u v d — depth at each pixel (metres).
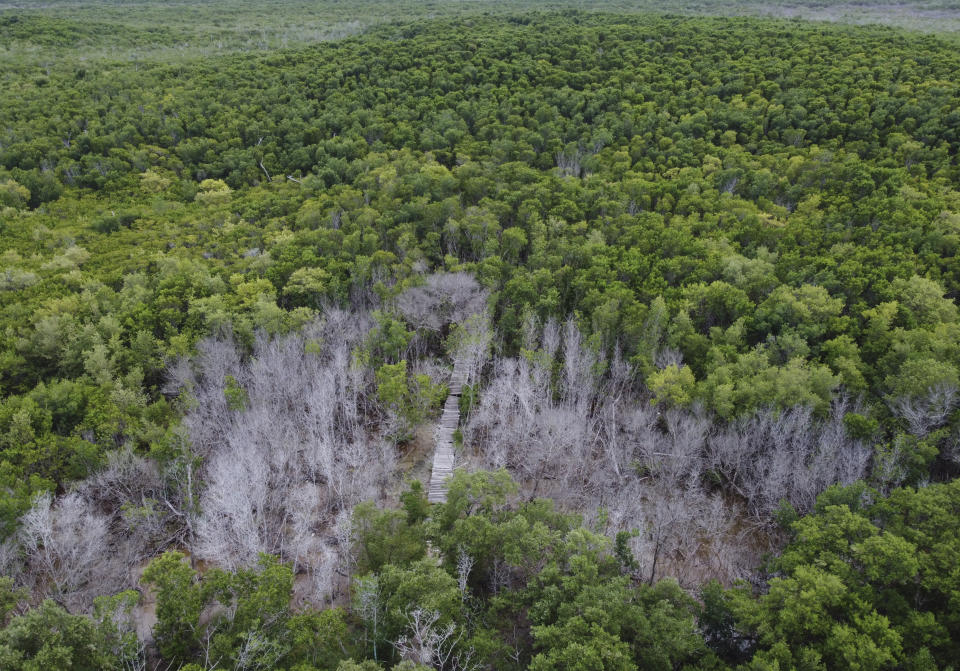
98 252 65.56
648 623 26.22
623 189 68.50
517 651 28.11
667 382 42.28
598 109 88.94
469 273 56.47
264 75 109.69
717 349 43.94
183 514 39.00
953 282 49.06
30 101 97.69
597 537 29.83
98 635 26.12
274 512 40.97
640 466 41.28
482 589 32.66
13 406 42.53
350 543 34.72
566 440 41.53
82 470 40.16
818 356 43.47
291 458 44.69
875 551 27.58
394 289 54.34
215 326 50.16
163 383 49.91
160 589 29.59
